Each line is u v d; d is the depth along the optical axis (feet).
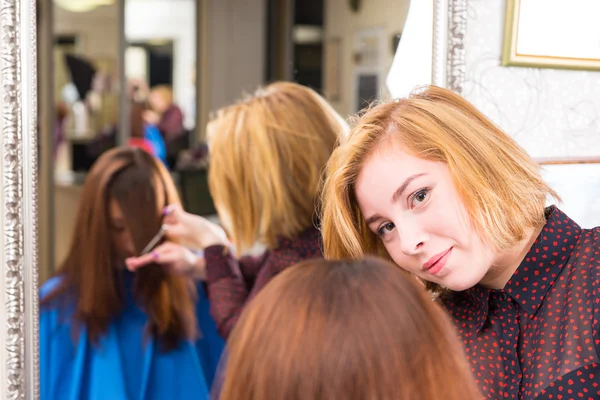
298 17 4.28
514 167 2.05
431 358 1.31
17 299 2.63
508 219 2.00
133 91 5.51
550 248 2.08
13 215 2.58
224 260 3.50
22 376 2.67
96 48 5.41
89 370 3.40
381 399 1.26
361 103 3.26
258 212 3.28
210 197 3.90
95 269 3.49
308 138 3.23
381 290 1.34
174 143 5.57
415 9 2.97
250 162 3.27
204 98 5.58
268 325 1.33
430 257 2.02
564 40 3.13
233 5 5.31
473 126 2.06
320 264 1.43
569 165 3.20
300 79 3.77
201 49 5.49
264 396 1.28
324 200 2.23
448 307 2.29
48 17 5.15
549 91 3.18
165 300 3.55
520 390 2.07
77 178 4.90
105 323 3.45
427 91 2.21
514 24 3.01
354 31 3.35
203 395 3.58
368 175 2.05
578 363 1.98
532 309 2.09
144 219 3.66
